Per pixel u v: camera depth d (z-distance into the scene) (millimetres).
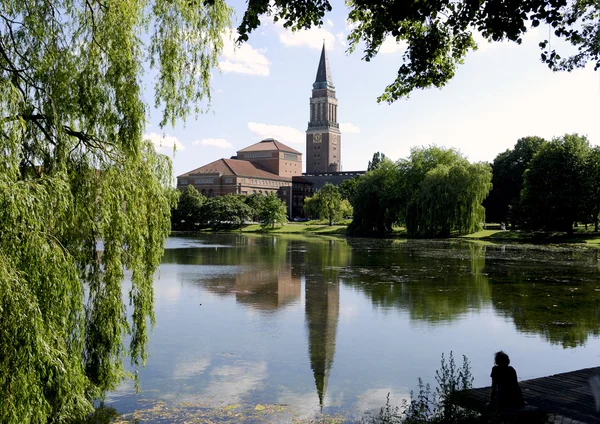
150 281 14148
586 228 82938
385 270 43031
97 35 13109
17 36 12352
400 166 97125
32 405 9211
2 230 9195
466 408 10953
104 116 13133
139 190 13508
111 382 14031
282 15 11641
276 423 12609
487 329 22312
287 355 18609
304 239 93188
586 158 71000
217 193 194750
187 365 17344
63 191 10750
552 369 16906
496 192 102125
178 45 14383
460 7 12039
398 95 14281
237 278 38500
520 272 41312
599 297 29797
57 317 10375
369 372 16703
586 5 13039
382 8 11141
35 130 11953
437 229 82500
